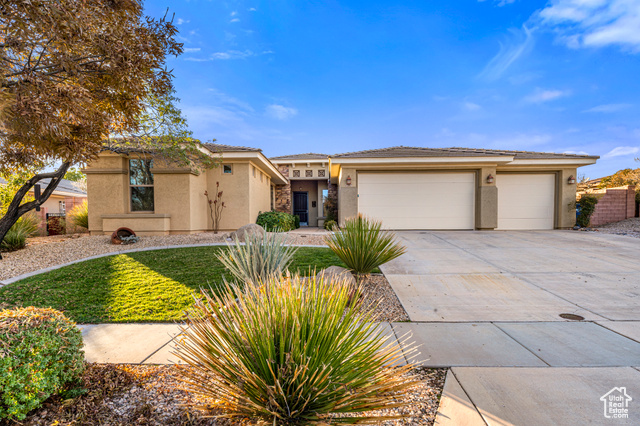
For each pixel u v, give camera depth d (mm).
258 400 1385
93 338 2969
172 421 1792
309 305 1542
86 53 4273
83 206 12273
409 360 2535
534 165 11977
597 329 3197
